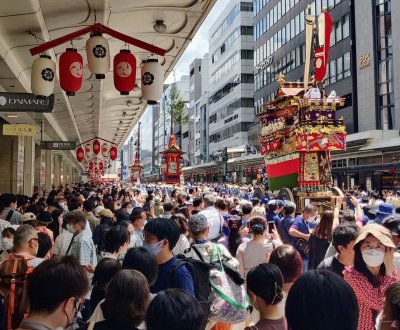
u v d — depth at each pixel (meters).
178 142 114.75
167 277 4.11
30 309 2.62
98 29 7.26
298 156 12.01
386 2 34.62
